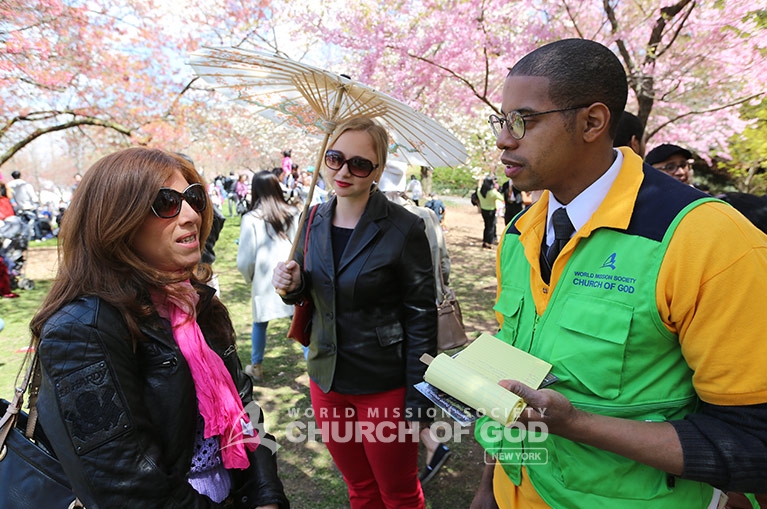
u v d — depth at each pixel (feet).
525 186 3.48
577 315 3.34
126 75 23.09
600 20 19.08
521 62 3.34
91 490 2.92
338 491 8.34
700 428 2.91
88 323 3.00
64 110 23.24
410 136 6.40
